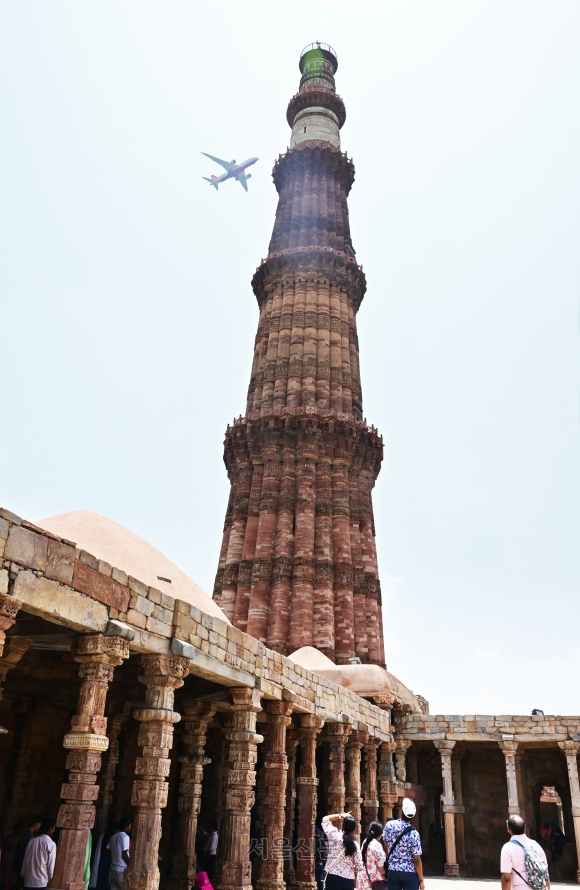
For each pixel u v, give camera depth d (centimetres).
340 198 6394
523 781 3566
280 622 4284
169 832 2384
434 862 3581
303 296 5628
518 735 3225
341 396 5253
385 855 1227
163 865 2317
